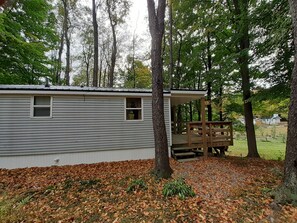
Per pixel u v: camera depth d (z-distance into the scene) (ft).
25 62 37.68
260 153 45.24
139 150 29.07
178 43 56.39
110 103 28.07
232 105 44.14
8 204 12.97
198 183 17.65
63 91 25.18
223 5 36.47
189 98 34.45
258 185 17.01
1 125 23.59
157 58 19.98
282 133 83.10
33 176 20.29
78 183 18.04
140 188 16.30
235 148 55.21
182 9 41.29
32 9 38.73
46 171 22.26
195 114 68.08
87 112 26.86
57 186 17.33
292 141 14.03
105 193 15.65
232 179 18.93
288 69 25.43
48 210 12.85
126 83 84.69
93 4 50.16
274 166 24.81
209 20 37.40
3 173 21.29
